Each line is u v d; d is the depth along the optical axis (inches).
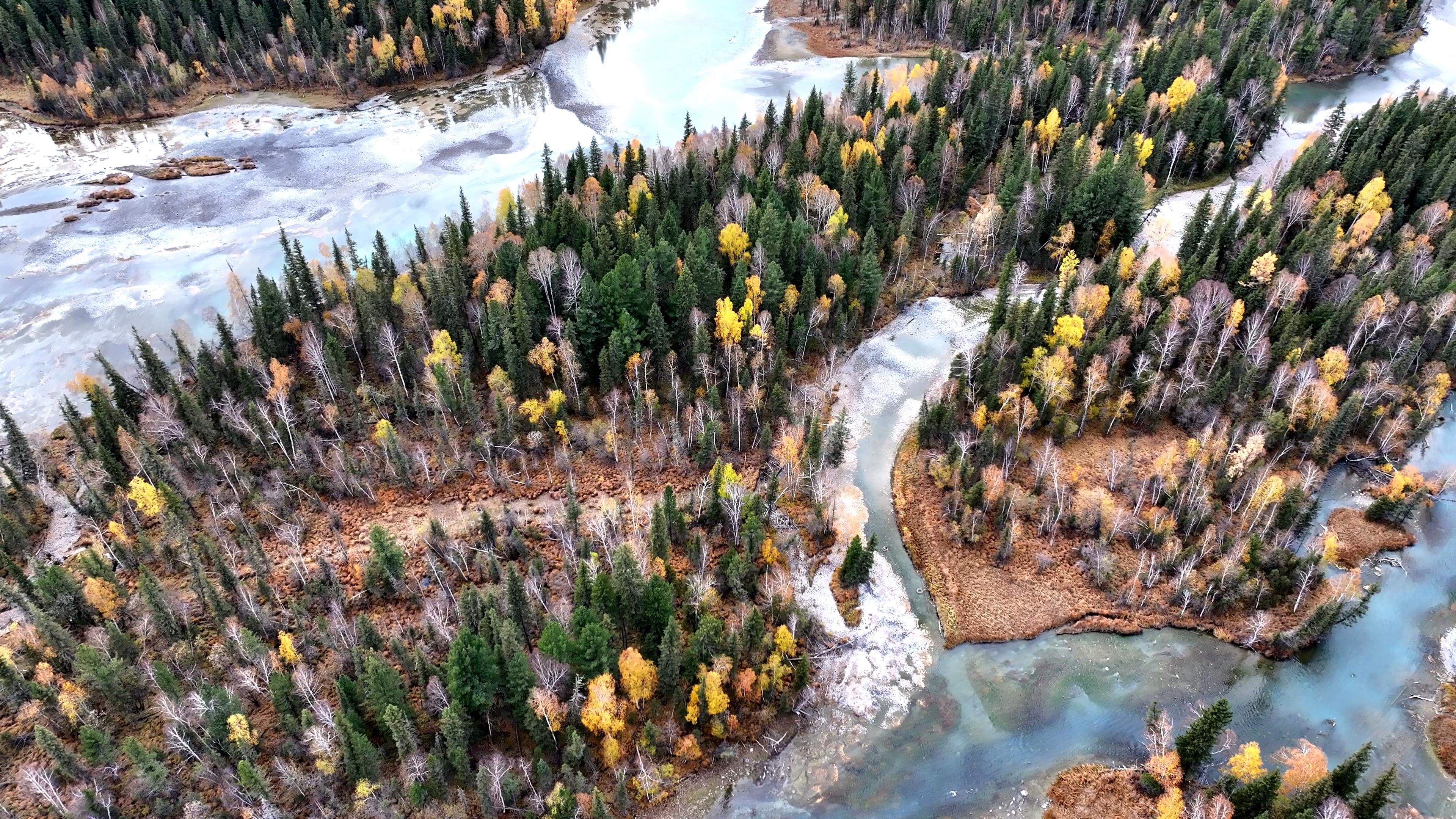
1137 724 3358.8
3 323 5305.1
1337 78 7736.2
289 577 3715.6
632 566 3213.6
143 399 4306.1
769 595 3602.4
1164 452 4264.3
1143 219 5423.2
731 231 4808.1
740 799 3166.8
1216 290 4451.3
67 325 5290.4
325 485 4092.0
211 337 5152.6
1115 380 4468.5
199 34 7701.8
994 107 5964.6
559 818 2861.7
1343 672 3494.1
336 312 4557.1
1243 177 6328.7
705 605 3538.4
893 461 4404.5
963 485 4069.9
